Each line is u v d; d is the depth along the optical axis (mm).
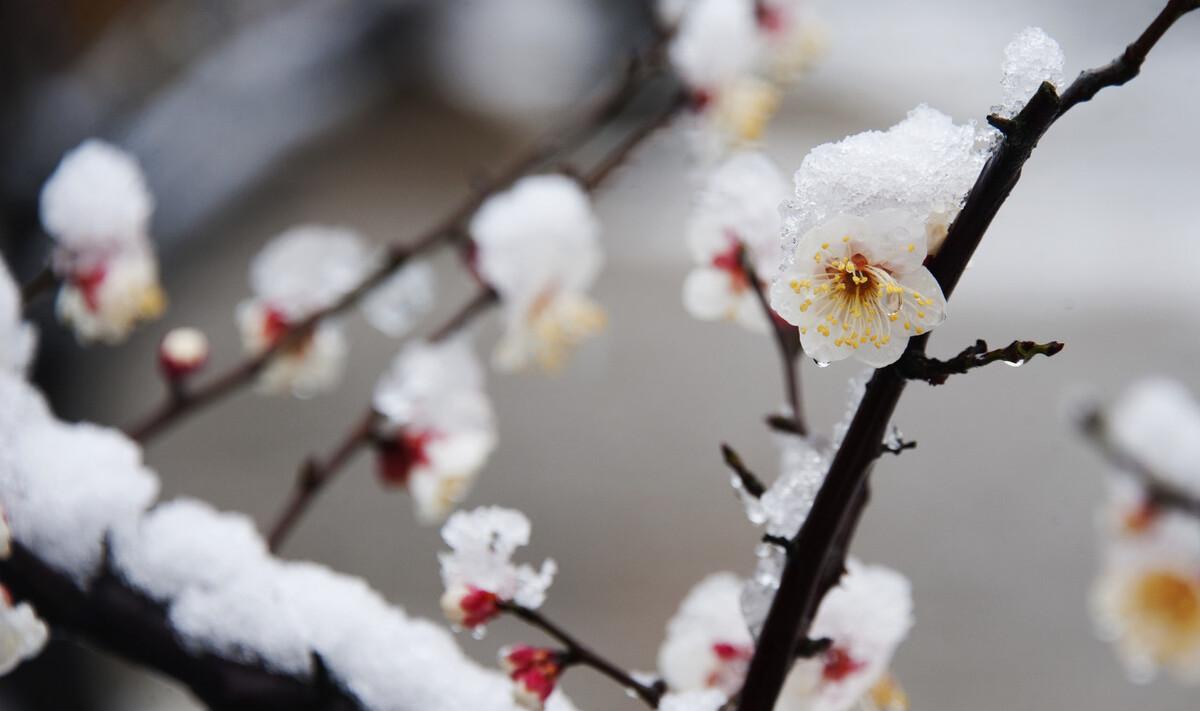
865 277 517
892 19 4594
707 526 2408
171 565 564
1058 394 3008
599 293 3482
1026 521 2461
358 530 2402
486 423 821
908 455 2752
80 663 1113
